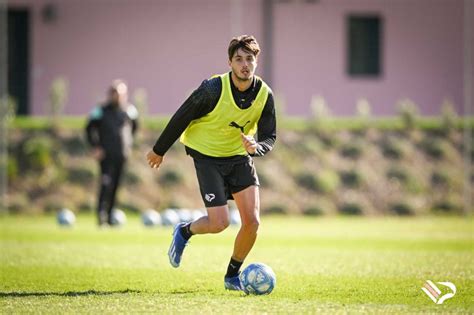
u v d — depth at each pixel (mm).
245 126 23266
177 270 28656
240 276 23156
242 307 20641
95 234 45969
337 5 83000
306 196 68875
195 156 23453
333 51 83188
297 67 82375
